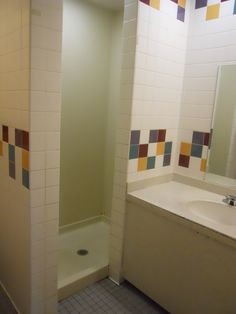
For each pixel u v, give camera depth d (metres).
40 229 1.49
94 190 2.88
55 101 1.40
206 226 1.43
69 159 2.59
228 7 1.73
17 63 1.38
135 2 1.64
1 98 1.62
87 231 2.78
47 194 1.47
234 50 1.74
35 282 1.55
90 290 1.98
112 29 2.62
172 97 2.00
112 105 2.72
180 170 2.13
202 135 1.96
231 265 1.37
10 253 1.75
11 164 1.58
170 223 1.64
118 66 2.60
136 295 1.95
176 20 1.87
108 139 2.82
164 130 2.01
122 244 1.98
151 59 1.79
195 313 1.58
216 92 1.86
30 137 1.35
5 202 1.74
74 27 2.34
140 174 1.94
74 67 2.42
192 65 1.97
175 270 1.66
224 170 1.87
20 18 1.31
